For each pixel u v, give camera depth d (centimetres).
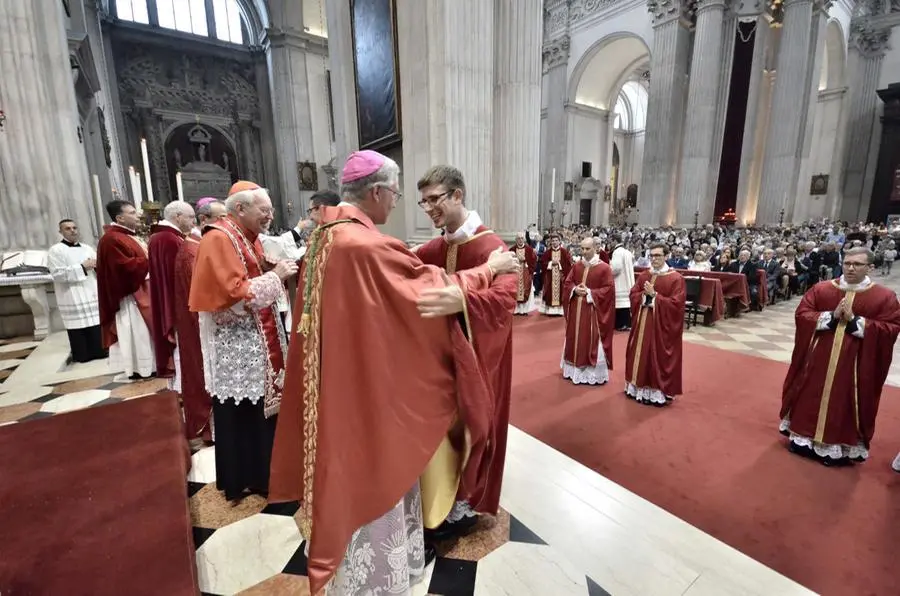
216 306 204
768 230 1734
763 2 1739
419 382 145
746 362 511
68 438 206
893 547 216
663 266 392
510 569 190
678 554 201
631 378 403
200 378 288
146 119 2005
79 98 959
